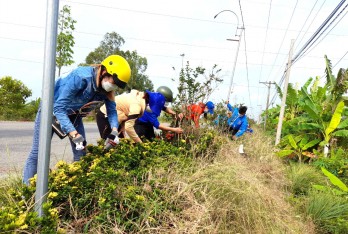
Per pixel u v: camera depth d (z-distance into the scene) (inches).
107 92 126.6
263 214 143.1
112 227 101.5
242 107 353.4
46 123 83.4
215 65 240.5
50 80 82.8
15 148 272.2
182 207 123.6
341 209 193.6
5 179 133.0
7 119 674.2
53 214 83.0
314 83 564.1
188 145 208.2
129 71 120.4
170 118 270.7
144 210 110.7
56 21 82.7
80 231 100.3
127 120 172.4
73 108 121.7
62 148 286.2
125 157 143.9
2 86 762.2
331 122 375.9
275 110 877.8
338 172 307.7
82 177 111.7
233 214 131.7
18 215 81.6
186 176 146.3
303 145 393.1
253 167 242.7
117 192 112.0
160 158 155.6
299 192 245.4
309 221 183.5
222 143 231.1
